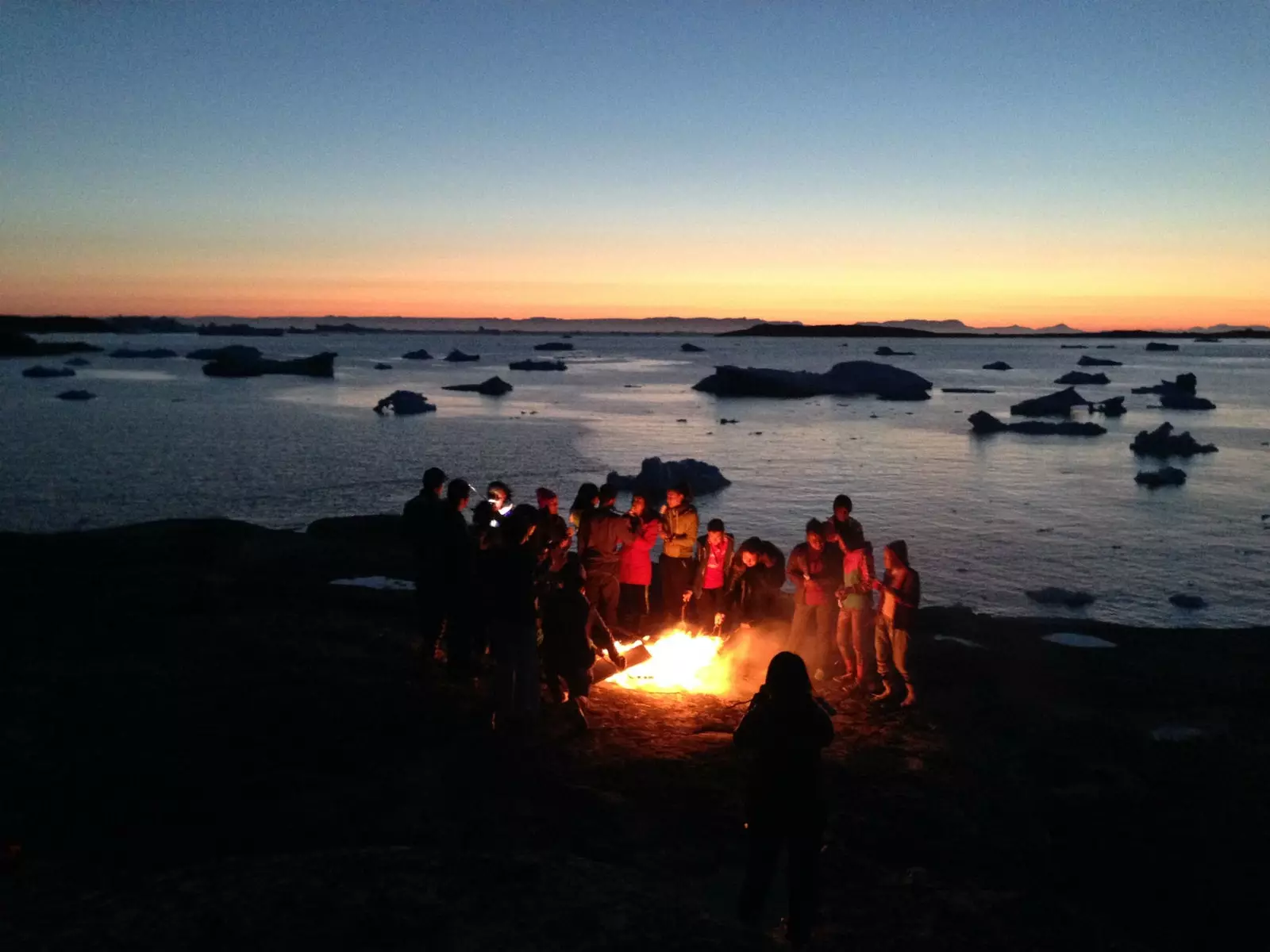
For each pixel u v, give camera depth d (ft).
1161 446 160.86
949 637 40.37
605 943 14.29
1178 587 76.64
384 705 26.40
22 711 25.61
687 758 23.80
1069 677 34.68
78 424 193.98
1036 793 23.53
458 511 28.60
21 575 44.39
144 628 35.35
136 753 22.90
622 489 121.29
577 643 24.95
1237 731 29.17
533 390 328.90
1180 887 19.60
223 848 18.56
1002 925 16.79
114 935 14.05
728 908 17.03
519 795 21.35
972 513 108.88
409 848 17.63
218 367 357.41
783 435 193.36
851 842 20.25
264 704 26.27
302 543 55.36
